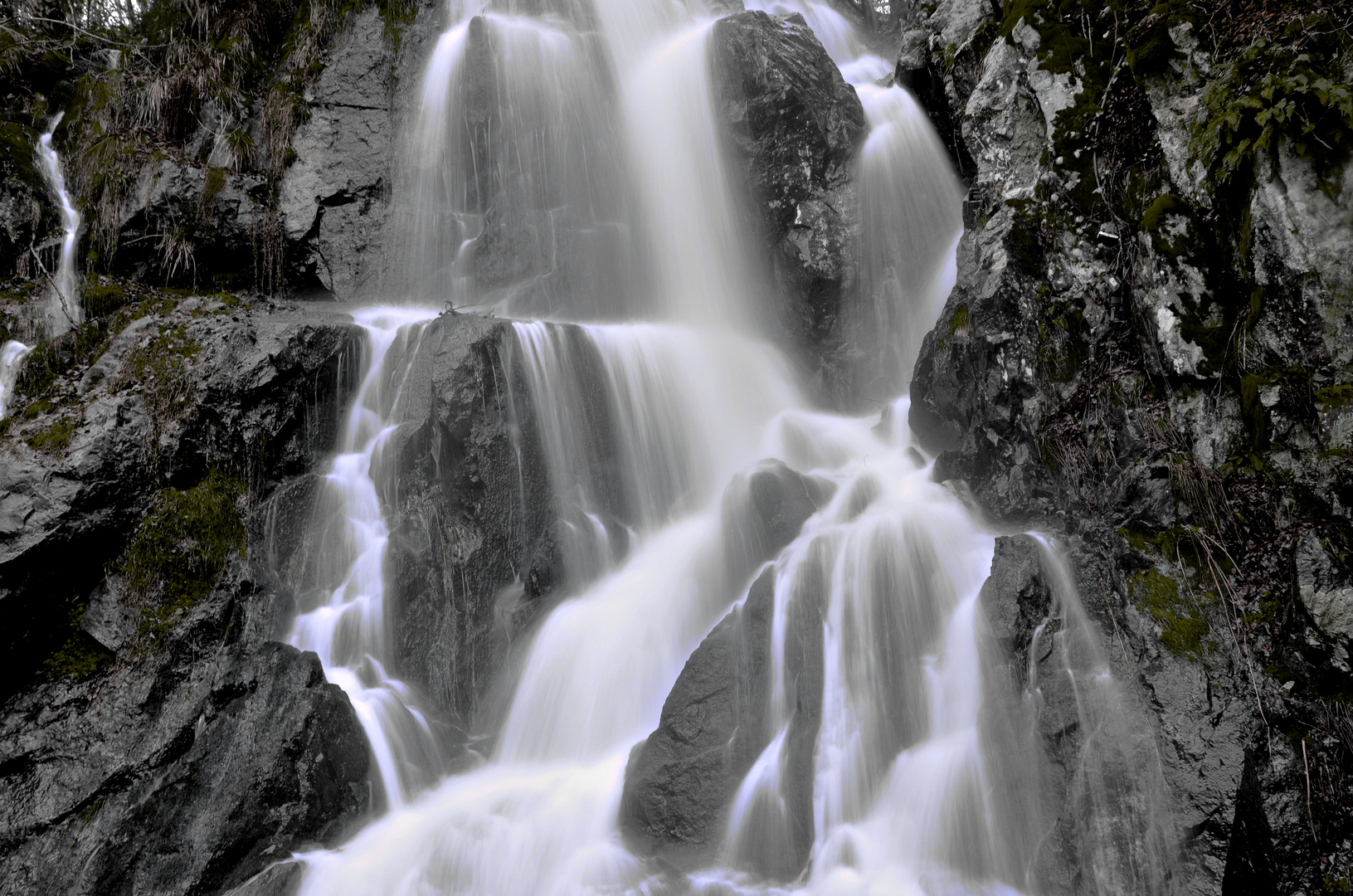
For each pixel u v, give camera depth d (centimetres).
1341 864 479
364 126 1185
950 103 996
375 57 1223
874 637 652
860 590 671
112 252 997
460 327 855
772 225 1125
